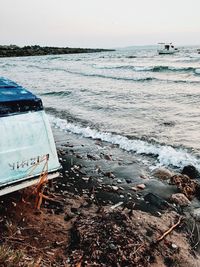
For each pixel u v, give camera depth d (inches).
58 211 239.5
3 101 215.2
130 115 642.8
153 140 471.8
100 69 1785.2
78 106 744.3
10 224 208.7
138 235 211.9
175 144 451.5
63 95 900.0
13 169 214.8
